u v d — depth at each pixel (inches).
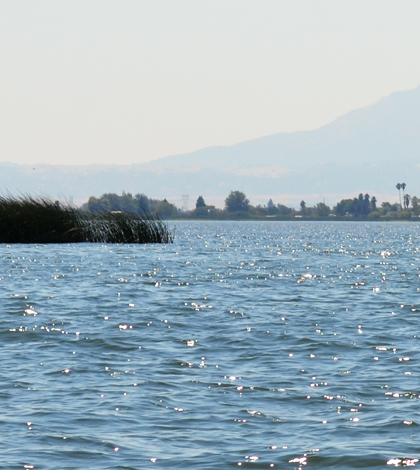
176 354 1664.6
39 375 1441.9
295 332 1956.2
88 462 991.0
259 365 1557.6
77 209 5388.8
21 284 3006.9
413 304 2554.1
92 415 1189.1
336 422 1163.3
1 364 1531.7
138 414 1198.9
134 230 5585.6
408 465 984.9
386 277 3646.7
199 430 1125.1
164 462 995.9
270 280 3403.1
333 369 1521.9
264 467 983.0
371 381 1417.3
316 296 2783.0
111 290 2859.3
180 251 5275.6
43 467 969.5
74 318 2142.0
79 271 3604.8
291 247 6860.2
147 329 1979.6
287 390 1348.4
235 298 2691.9
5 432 1101.1
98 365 1536.7
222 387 1366.9
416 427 1133.7
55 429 1117.7
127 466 979.3
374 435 1099.9
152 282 3193.9
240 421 1169.4
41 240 5177.2
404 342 1825.8
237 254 5393.7
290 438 1088.8
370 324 2106.3
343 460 1002.1
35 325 2004.2
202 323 2097.7
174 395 1311.5
